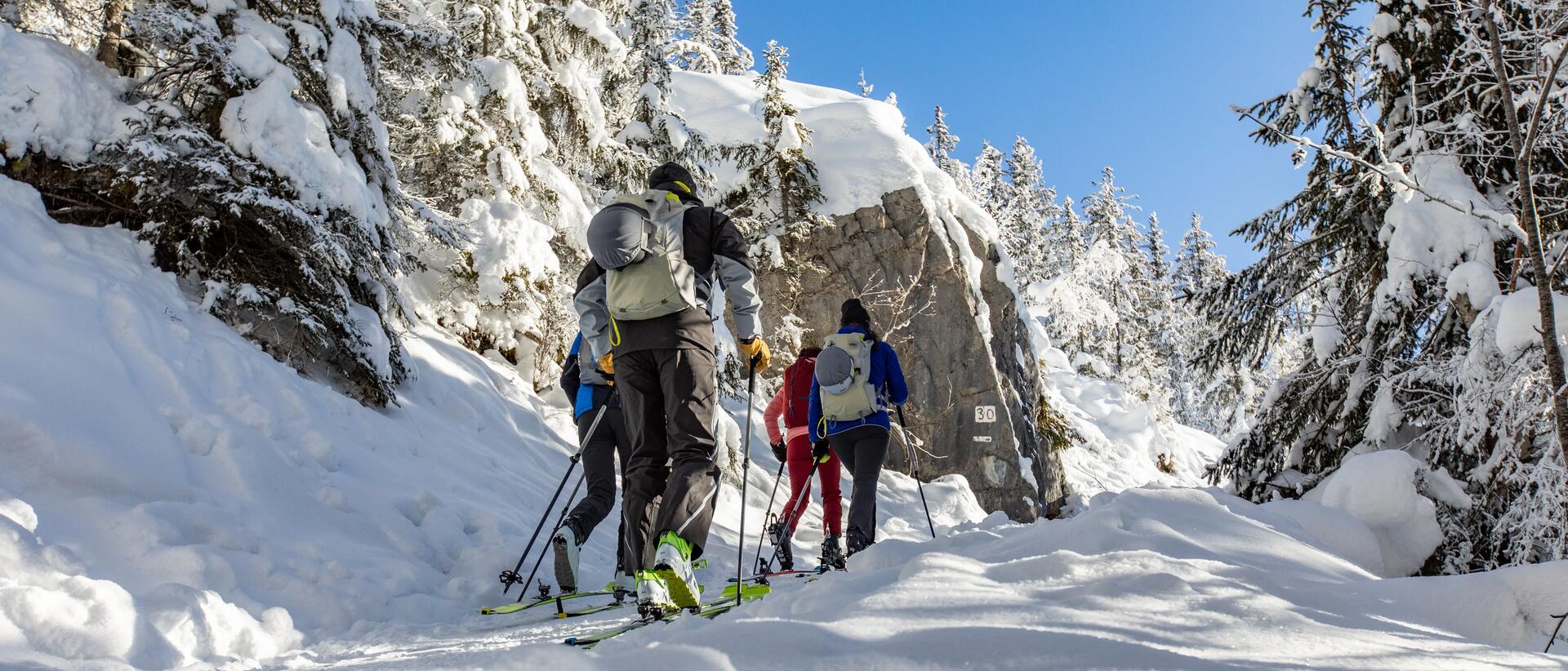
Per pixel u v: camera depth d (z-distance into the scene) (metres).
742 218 14.86
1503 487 7.21
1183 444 27.92
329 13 7.62
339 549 4.45
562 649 1.70
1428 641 2.06
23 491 3.66
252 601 3.54
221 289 6.37
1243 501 4.35
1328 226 9.60
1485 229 7.86
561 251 11.83
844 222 15.11
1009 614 2.02
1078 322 31.86
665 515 3.10
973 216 16.47
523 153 11.35
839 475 5.91
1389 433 8.29
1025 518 14.27
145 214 6.45
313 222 6.70
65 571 3.09
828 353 5.41
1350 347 9.23
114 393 4.55
